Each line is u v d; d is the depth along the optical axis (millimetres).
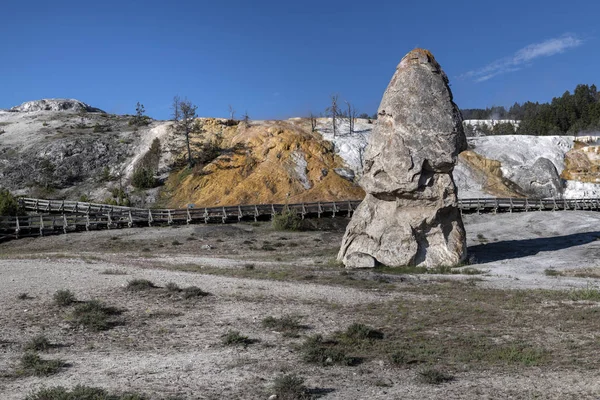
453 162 25266
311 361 10398
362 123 91125
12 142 84938
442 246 25516
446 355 10945
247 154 74375
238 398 8344
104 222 42469
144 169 72062
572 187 77438
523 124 146125
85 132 91562
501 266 25078
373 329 12977
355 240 26344
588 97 157375
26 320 13414
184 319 13883
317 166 71812
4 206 46844
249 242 36562
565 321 13688
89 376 9508
